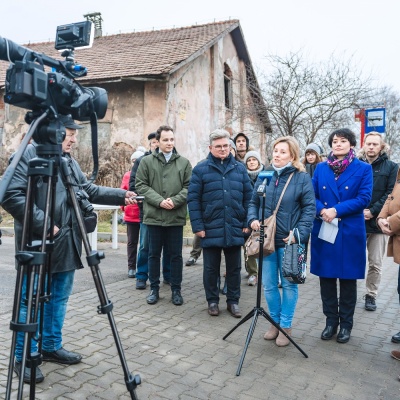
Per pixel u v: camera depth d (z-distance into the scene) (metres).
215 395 2.94
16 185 2.74
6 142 15.21
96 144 2.26
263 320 4.51
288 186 3.89
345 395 2.99
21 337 3.05
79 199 2.94
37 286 2.02
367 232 4.86
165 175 5.04
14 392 2.88
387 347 3.85
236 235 4.60
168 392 2.96
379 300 5.35
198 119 15.48
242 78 18.55
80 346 3.68
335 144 4.06
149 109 13.34
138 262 5.60
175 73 13.77
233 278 4.71
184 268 6.89
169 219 4.94
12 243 8.96
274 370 3.35
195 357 3.55
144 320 4.41
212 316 4.61
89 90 2.28
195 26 17.47
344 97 15.20
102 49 15.88
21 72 1.83
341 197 3.97
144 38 16.70
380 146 4.90
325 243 3.98
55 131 2.04
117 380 3.10
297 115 15.70
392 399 2.95
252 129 18.69
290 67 15.44
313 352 3.71
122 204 3.25
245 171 4.82
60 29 2.16
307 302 5.21
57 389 2.95
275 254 3.93
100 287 2.16
